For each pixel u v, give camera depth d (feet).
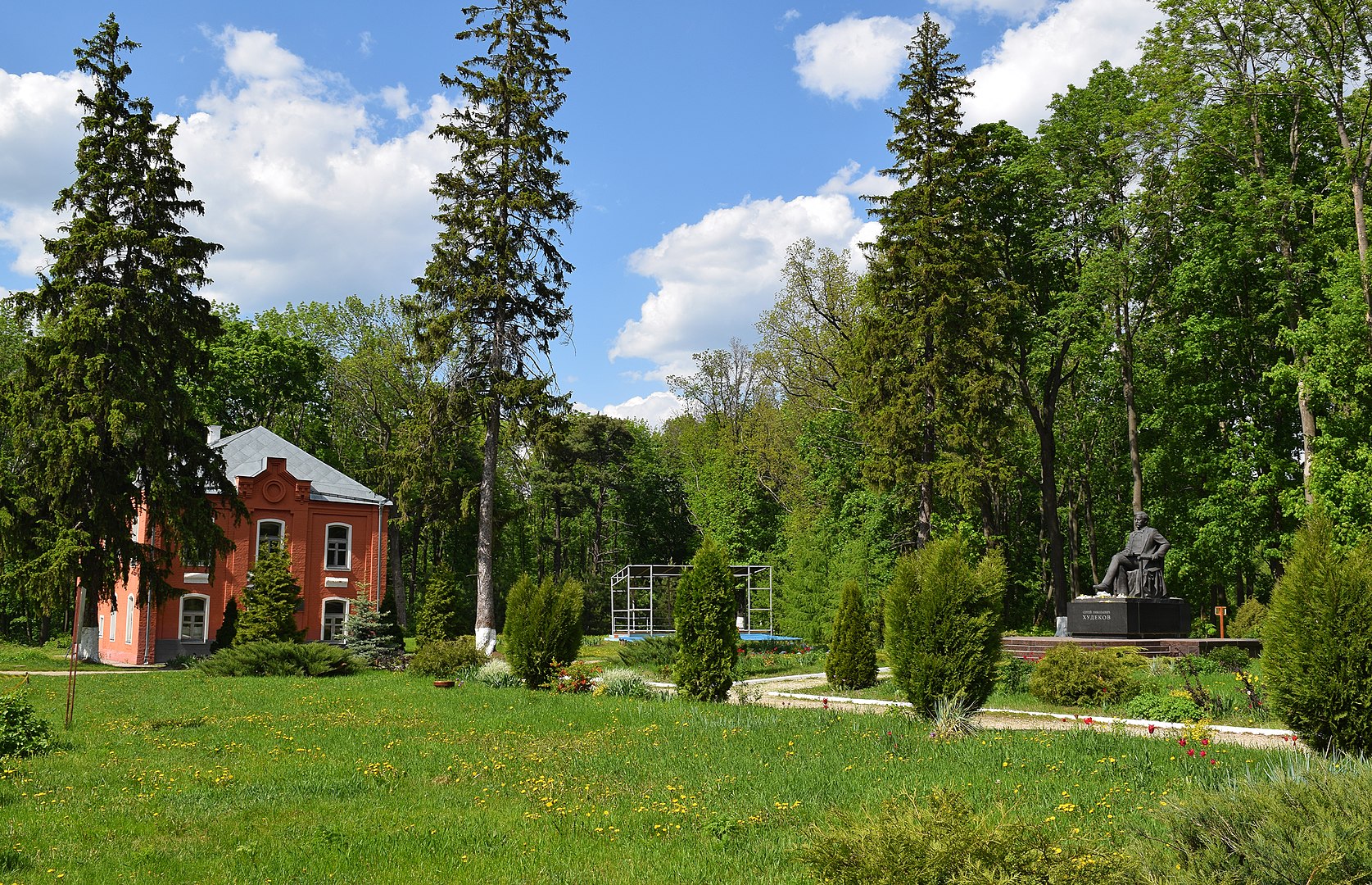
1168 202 102.37
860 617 68.33
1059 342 110.22
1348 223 90.79
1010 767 32.19
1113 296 105.50
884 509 130.72
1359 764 20.31
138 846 25.25
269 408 167.43
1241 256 97.60
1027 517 147.13
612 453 209.67
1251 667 66.08
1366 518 81.51
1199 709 46.34
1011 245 116.98
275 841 25.61
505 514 104.78
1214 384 104.99
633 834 25.98
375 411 167.22
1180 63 98.12
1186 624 80.48
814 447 147.95
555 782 33.09
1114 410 126.72
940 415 101.86
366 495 132.36
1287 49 92.27
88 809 29.45
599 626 194.08
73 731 47.11
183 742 43.27
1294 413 104.73
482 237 99.50
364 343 170.71
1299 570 33.73
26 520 92.17
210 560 103.24
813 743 39.22
